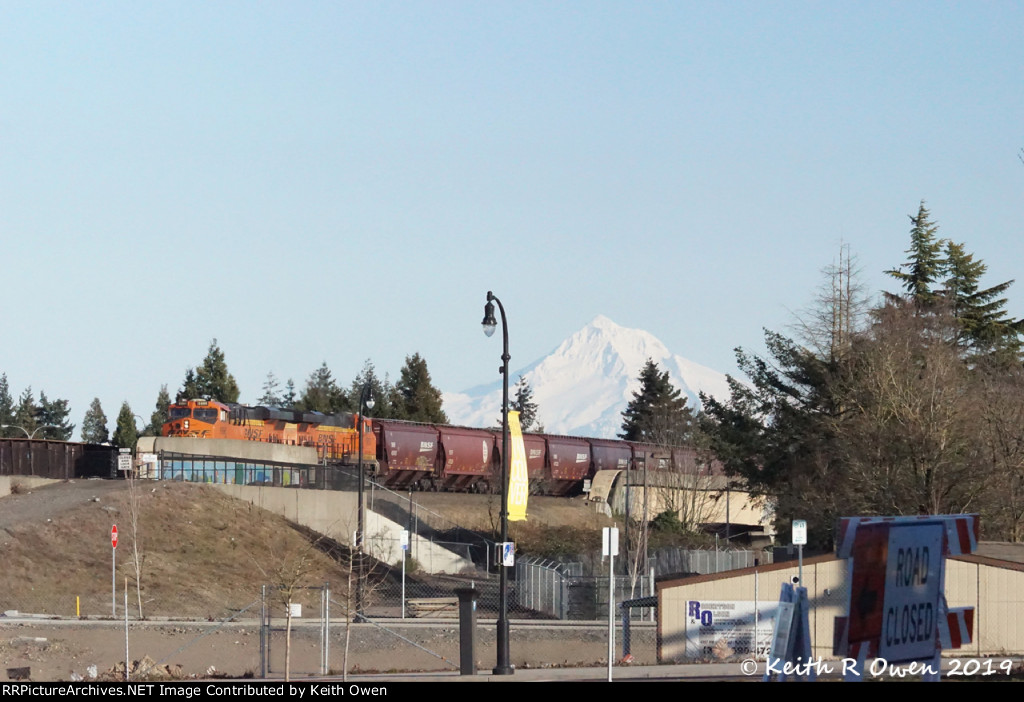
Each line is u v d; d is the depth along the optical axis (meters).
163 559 55.59
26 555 52.66
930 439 52.91
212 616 48.78
